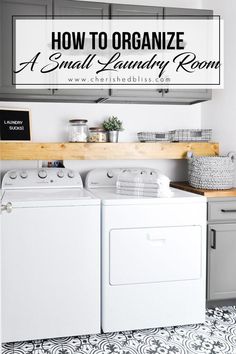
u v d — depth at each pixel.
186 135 3.16
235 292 2.74
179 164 3.39
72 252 2.33
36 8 2.70
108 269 2.37
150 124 3.31
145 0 3.24
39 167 3.06
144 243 2.42
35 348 2.25
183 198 2.47
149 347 2.25
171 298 2.48
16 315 2.27
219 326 2.52
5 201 2.24
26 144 2.88
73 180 2.95
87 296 2.36
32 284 2.28
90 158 2.99
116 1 3.17
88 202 2.34
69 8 2.76
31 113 3.06
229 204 2.70
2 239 2.23
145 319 2.44
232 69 2.96
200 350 2.21
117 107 3.24
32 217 2.26
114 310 2.39
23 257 2.26
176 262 2.48
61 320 2.33
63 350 2.22
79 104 3.16
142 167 3.30
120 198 2.42
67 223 2.31
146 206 2.42
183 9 2.95
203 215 2.53
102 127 3.20
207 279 2.68
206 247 2.67
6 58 2.68
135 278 2.41
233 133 2.97
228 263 2.71
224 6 3.05
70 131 3.04
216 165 2.80
